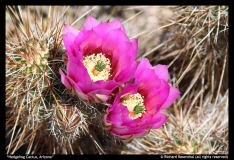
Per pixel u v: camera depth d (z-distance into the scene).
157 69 0.62
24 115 0.68
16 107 0.68
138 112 0.60
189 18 0.73
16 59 0.65
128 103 0.61
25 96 0.65
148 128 0.59
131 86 0.59
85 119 0.64
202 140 0.69
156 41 0.84
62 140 0.67
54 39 0.64
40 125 0.67
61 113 0.63
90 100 0.59
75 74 0.58
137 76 0.61
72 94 0.61
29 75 0.63
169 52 0.81
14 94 0.66
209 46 0.74
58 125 0.63
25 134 0.70
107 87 0.58
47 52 0.64
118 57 0.60
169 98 0.61
